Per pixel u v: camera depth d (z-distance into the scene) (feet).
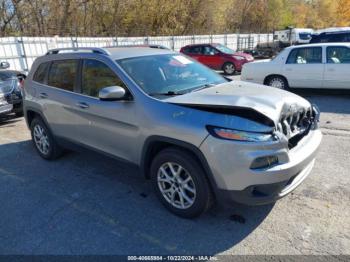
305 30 77.46
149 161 10.69
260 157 8.27
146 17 84.43
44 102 14.64
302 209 10.27
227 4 107.04
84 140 13.08
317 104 25.34
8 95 23.16
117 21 80.53
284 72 28.81
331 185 11.78
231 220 9.89
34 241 9.34
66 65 13.66
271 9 139.13
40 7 67.62
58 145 15.08
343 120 20.47
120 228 9.78
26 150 17.49
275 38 80.38
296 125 9.93
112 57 11.76
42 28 68.95
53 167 14.87
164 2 85.40
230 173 8.48
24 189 12.69
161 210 10.65
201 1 94.12
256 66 30.48
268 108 8.85
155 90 10.69
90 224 10.06
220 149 8.45
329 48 26.84
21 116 25.76
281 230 9.29
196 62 13.76
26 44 40.19
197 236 9.22
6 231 9.89
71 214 10.69
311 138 10.32
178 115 9.30
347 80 26.04
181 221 9.97
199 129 8.75
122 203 11.25
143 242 9.08
